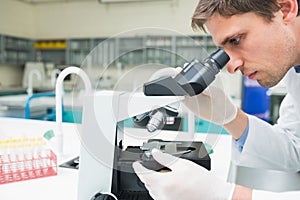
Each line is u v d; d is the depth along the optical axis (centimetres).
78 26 553
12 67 562
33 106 279
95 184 60
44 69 547
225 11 64
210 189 59
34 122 145
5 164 77
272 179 102
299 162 101
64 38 550
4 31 518
